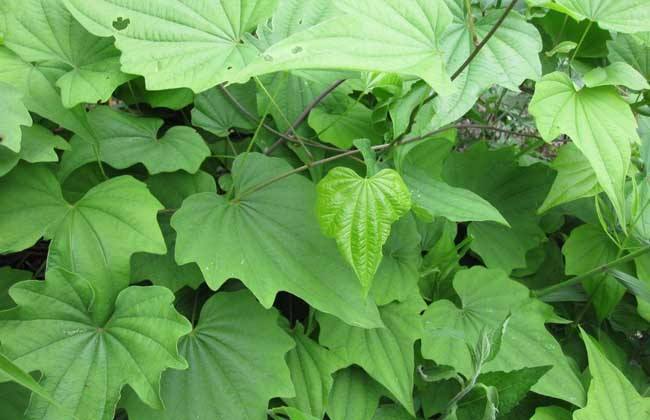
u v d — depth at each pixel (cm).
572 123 44
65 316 40
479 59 45
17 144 39
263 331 45
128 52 43
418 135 46
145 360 39
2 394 41
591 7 46
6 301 44
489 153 59
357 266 40
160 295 40
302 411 45
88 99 43
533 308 53
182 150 48
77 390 39
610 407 47
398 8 39
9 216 41
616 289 55
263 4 45
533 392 52
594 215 59
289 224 45
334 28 36
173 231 47
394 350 48
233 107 52
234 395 43
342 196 39
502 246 58
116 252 41
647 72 53
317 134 51
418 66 37
